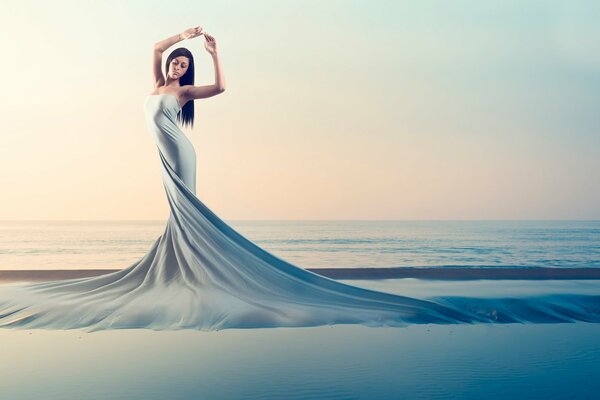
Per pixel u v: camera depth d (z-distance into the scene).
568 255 11.16
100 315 4.57
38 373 3.20
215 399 2.77
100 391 2.89
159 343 3.88
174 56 5.44
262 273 5.04
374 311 4.80
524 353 3.63
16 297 5.06
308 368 3.29
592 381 3.07
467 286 5.99
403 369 3.27
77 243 12.78
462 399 2.78
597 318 4.79
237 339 3.99
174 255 5.16
